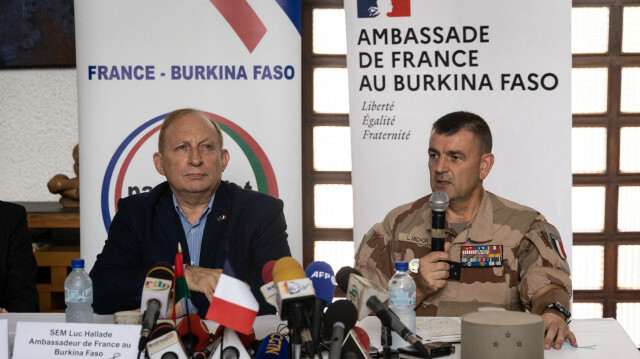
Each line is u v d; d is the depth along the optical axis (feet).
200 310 7.35
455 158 8.38
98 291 7.54
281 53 10.12
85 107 10.19
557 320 6.07
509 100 9.93
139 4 10.09
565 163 9.87
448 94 10.03
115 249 8.16
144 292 5.46
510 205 8.34
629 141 12.10
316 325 4.67
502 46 9.93
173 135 8.16
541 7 9.85
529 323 4.84
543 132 9.89
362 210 10.21
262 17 10.08
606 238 12.26
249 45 10.11
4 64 13.00
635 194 12.18
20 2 12.87
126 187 10.23
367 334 5.80
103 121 10.18
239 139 10.20
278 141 10.20
